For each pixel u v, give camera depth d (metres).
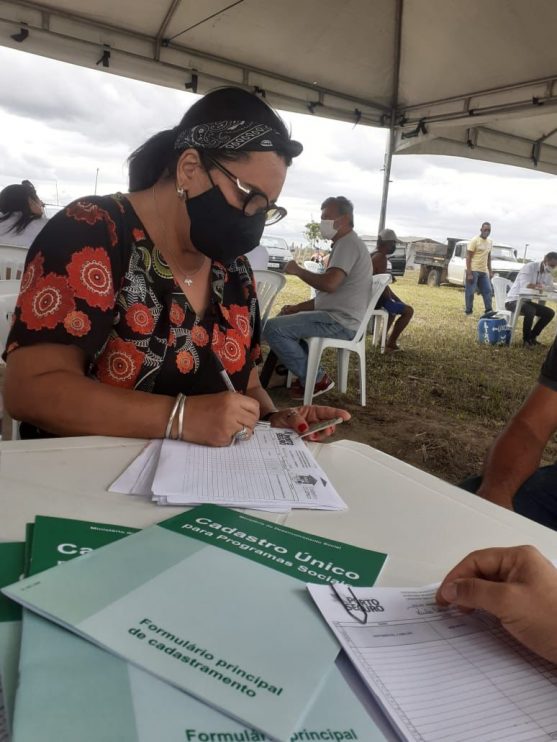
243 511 0.86
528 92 5.62
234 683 0.48
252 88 6.05
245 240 1.27
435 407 4.93
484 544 0.85
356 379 5.56
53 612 0.52
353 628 0.59
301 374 4.29
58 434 1.11
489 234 10.82
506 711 0.51
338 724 0.46
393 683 0.52
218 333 1.37
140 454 1.01
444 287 18.56
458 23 5.38
